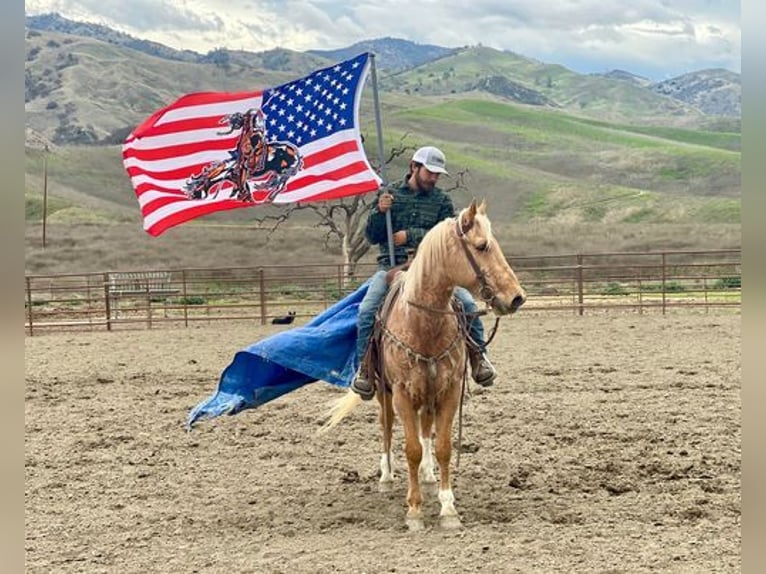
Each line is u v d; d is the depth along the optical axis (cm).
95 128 13838
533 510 673
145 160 804
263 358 716
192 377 1393
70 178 8188
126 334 2048
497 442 900
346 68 817
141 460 885
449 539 607
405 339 627
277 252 5197
